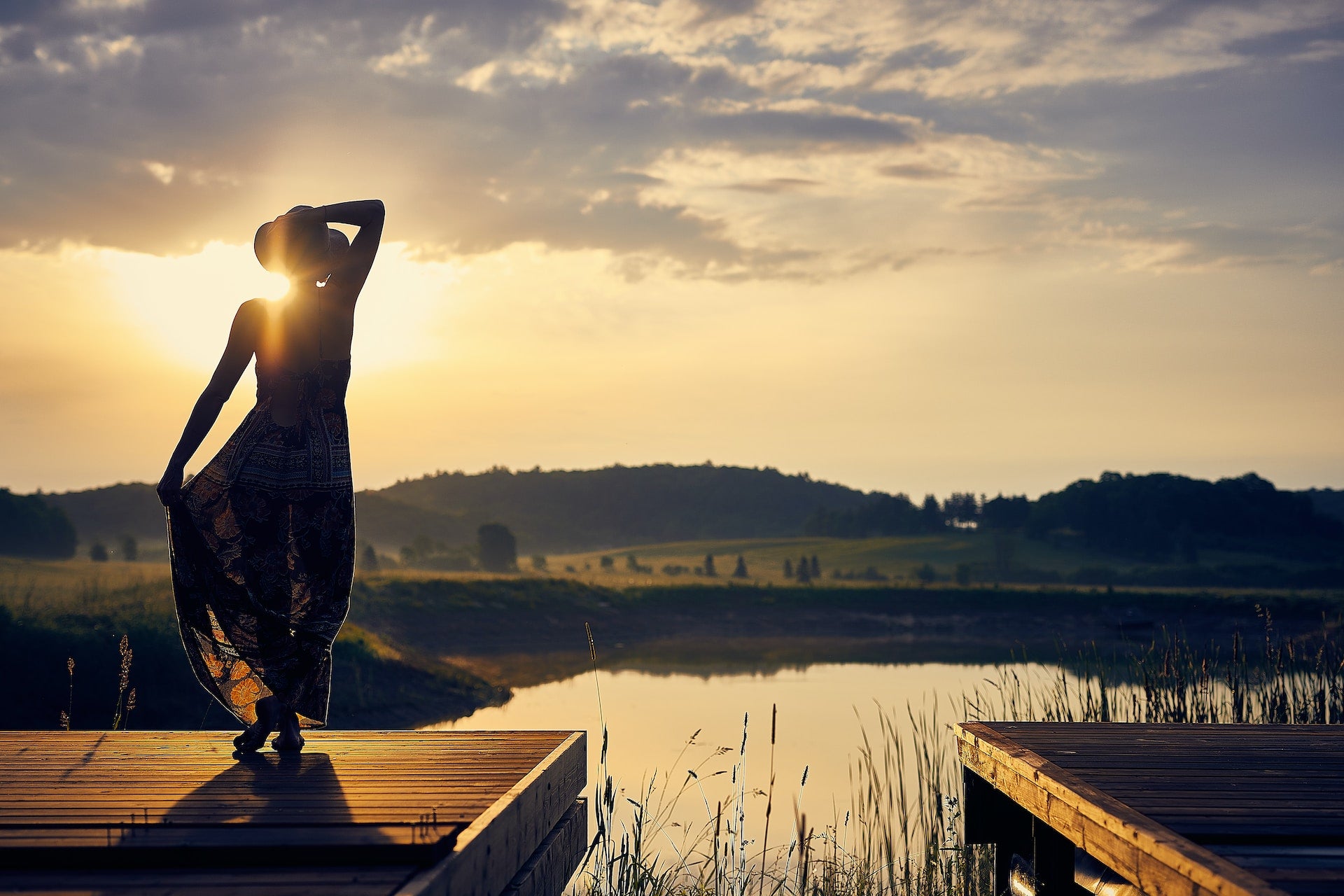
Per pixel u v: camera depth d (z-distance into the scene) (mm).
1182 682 7824
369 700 21766
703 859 5668
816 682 30094
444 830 2730
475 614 47156
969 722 5184
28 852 2623
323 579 3988
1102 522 189750
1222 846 2990
